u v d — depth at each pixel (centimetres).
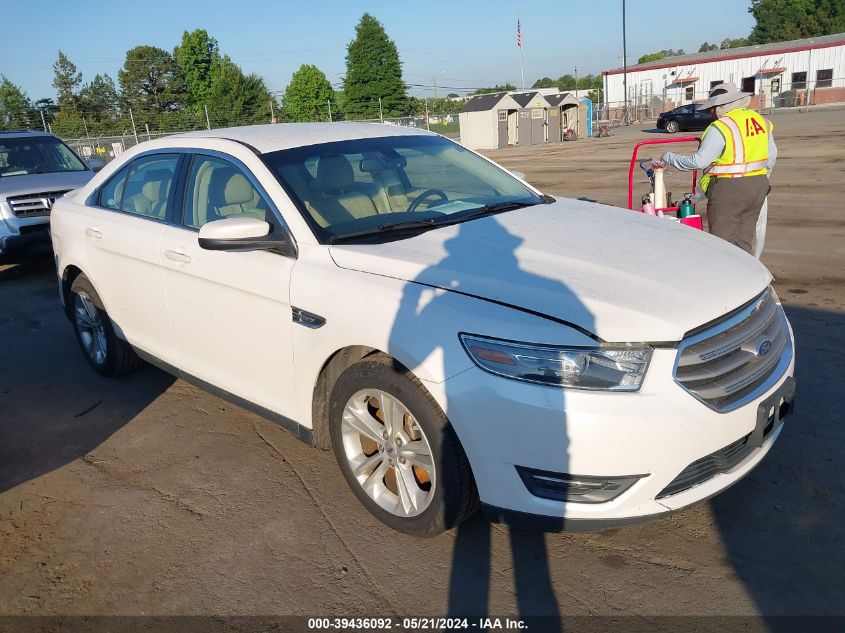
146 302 429
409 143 430
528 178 1697
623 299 268
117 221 449
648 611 261
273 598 280
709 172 544
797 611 256
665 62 5291
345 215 351
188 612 275
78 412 462
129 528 332
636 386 251
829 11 6844
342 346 307
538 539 306
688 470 262
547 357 254
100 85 7362
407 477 302
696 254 316
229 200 376
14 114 5797
